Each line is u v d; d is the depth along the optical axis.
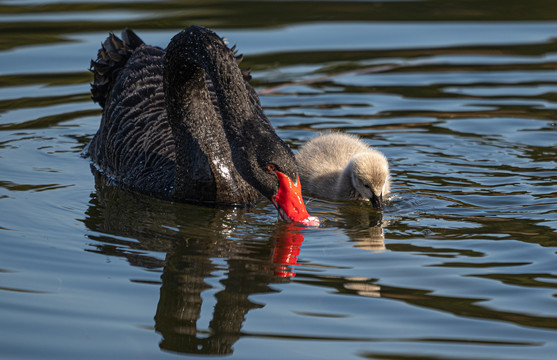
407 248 9.31
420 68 18.03
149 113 12.57
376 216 10.62
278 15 21.64
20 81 16.81
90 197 11.39
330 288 8.20
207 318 7.58
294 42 19.62
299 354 6.90
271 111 15.80
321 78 17.58
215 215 10.77
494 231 9.84
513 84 16.94
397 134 14.41
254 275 8.54
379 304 7.80
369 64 18.36
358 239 9.70
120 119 12.75
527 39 19.77
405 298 7.93
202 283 8.34
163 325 7.48
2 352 6.93
